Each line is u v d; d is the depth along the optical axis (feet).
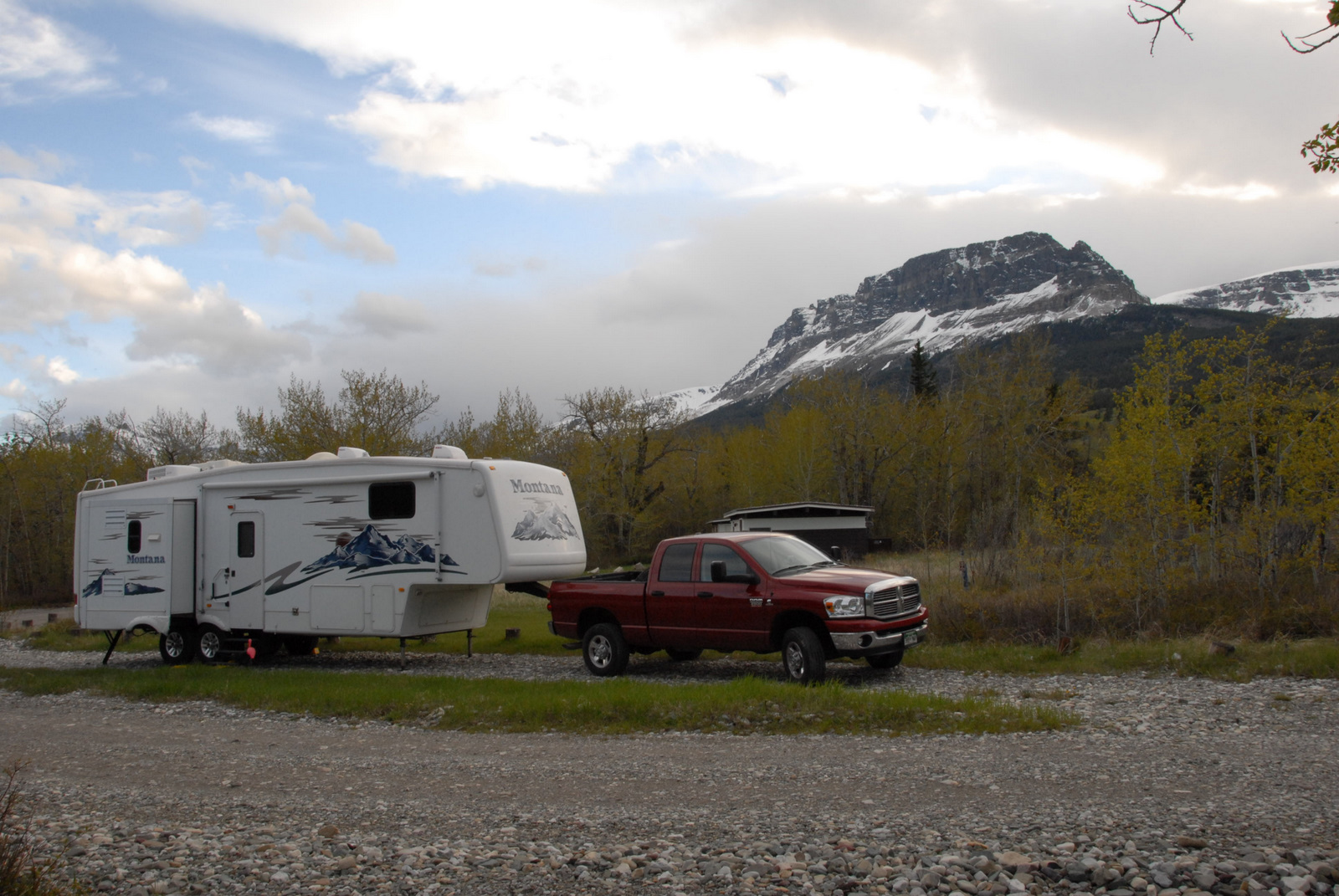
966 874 15.52
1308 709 29.32
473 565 46.73
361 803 22.15
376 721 33.88
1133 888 14.57
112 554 54.85
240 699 38.68
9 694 44.68
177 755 29.19
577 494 175.42
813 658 36.81
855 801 20.40
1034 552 51.55
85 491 56.34
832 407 189.78
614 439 176.96
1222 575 48.85
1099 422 143.33
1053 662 40.29
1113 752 24.08
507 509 47.11
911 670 40.73
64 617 109.70
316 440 136.67
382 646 58.85
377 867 17.42
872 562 117.60
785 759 24.82
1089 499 49.24
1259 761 22.54
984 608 48.67
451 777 24.45
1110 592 47.67
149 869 17.70
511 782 23.61
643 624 42.39
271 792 23.68
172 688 41.68
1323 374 48.83
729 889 15.48
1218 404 50.67
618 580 44.91
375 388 141.38
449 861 17.44
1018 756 23.94
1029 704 31.96
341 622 49.47
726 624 39.88
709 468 209.67
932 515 167.63
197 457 178.70
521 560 47.14
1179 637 43.75
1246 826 17.37
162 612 52.85
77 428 172.45
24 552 165.07
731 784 22.39
